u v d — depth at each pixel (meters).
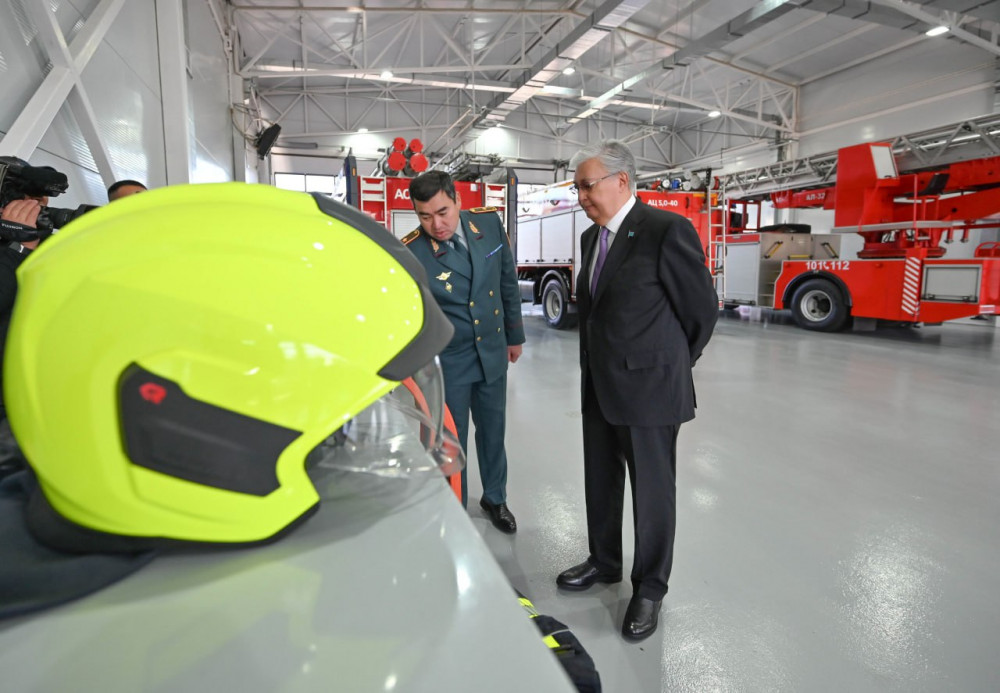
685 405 1.58
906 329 8.15
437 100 16.62
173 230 0.42
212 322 0.41
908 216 7.27
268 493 0.45
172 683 0.34
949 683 1.42
